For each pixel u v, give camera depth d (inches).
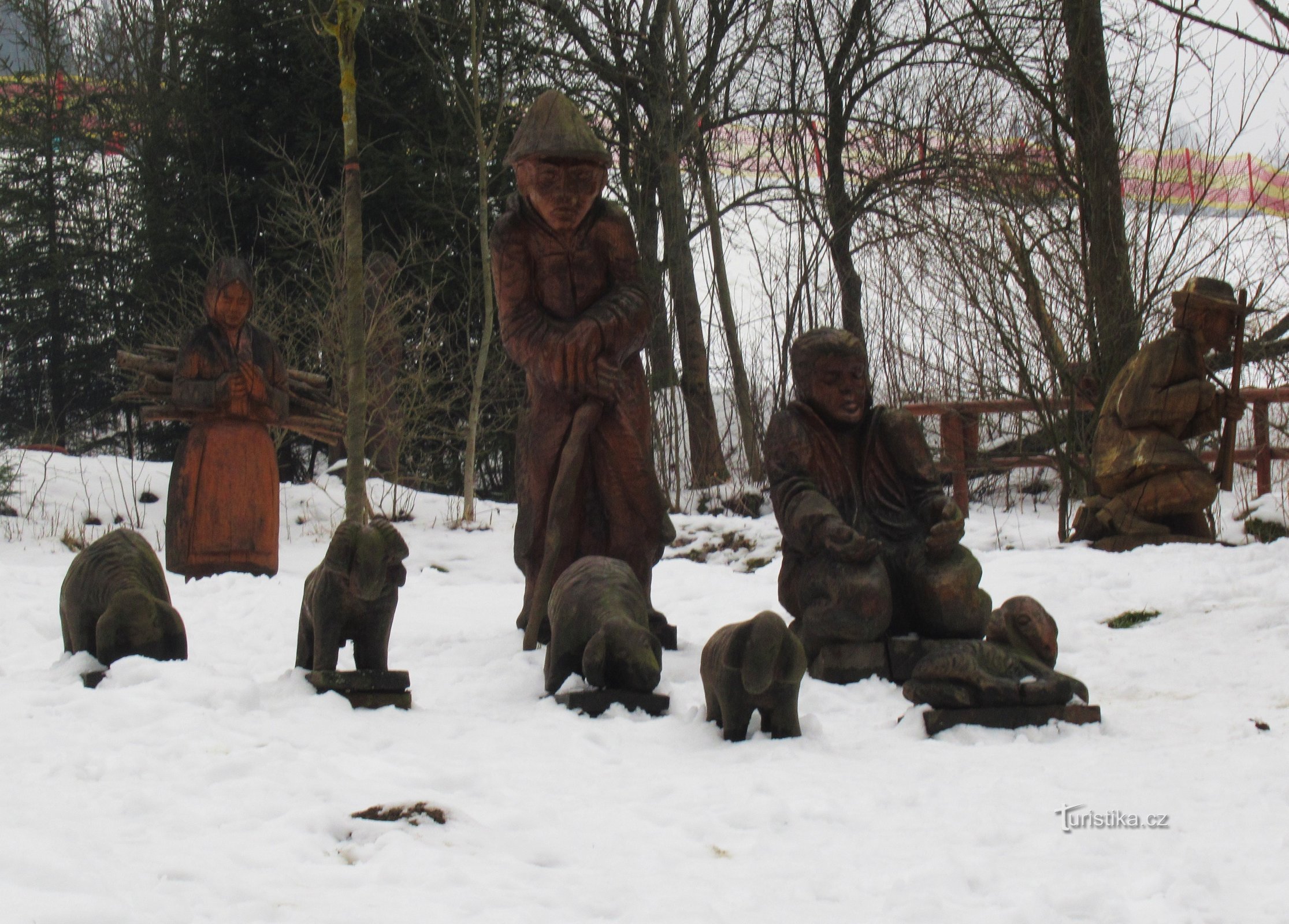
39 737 246.4
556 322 396.5
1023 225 735.1
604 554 406.9
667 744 278.2
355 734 264.4
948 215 911.0
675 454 867.4
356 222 492.1
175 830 197.0
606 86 1107.9
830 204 1011.3
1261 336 784.9
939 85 991.0
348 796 217.6
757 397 956.6
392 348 843.4
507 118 1031.6
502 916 167.6
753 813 219.1
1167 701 332.2
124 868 177.3
